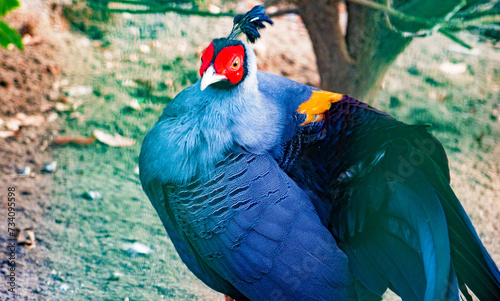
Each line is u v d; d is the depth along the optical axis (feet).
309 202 5.00
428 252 4.74
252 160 4.99
